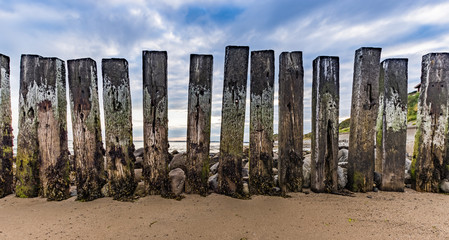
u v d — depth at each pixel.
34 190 3.26
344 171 3.84
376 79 3.35
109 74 3.21
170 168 4.15
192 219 2.57
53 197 3.15
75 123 3.19
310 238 2.20
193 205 2.95
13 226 2.43
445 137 3.37
